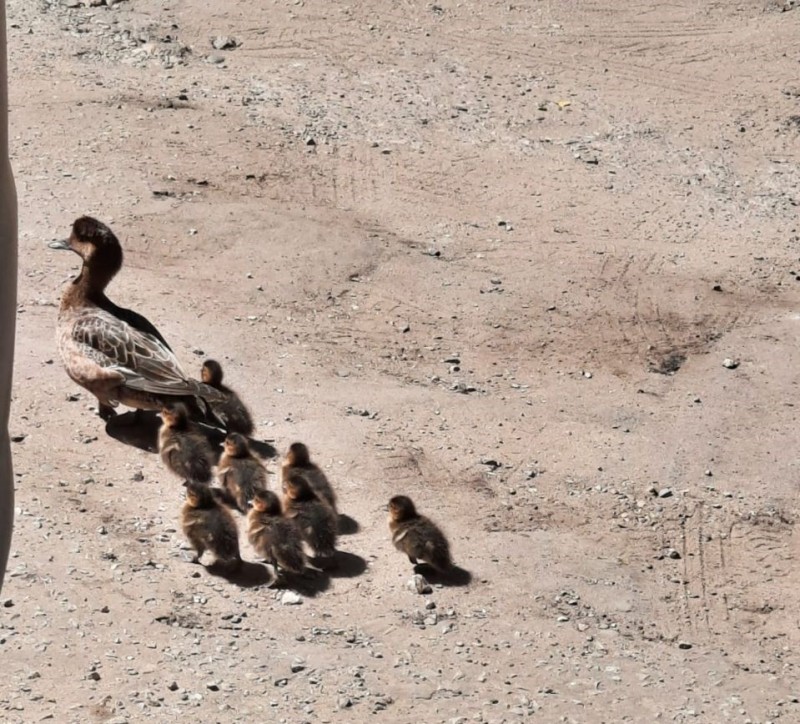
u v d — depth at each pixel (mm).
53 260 16625
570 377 15508
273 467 12797
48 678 9742
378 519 12320
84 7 24875
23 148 19516
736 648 11117
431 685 10133
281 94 22328
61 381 13977
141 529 11742
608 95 23422
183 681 9867
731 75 24391
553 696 10148
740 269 18375
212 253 17312
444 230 18719
